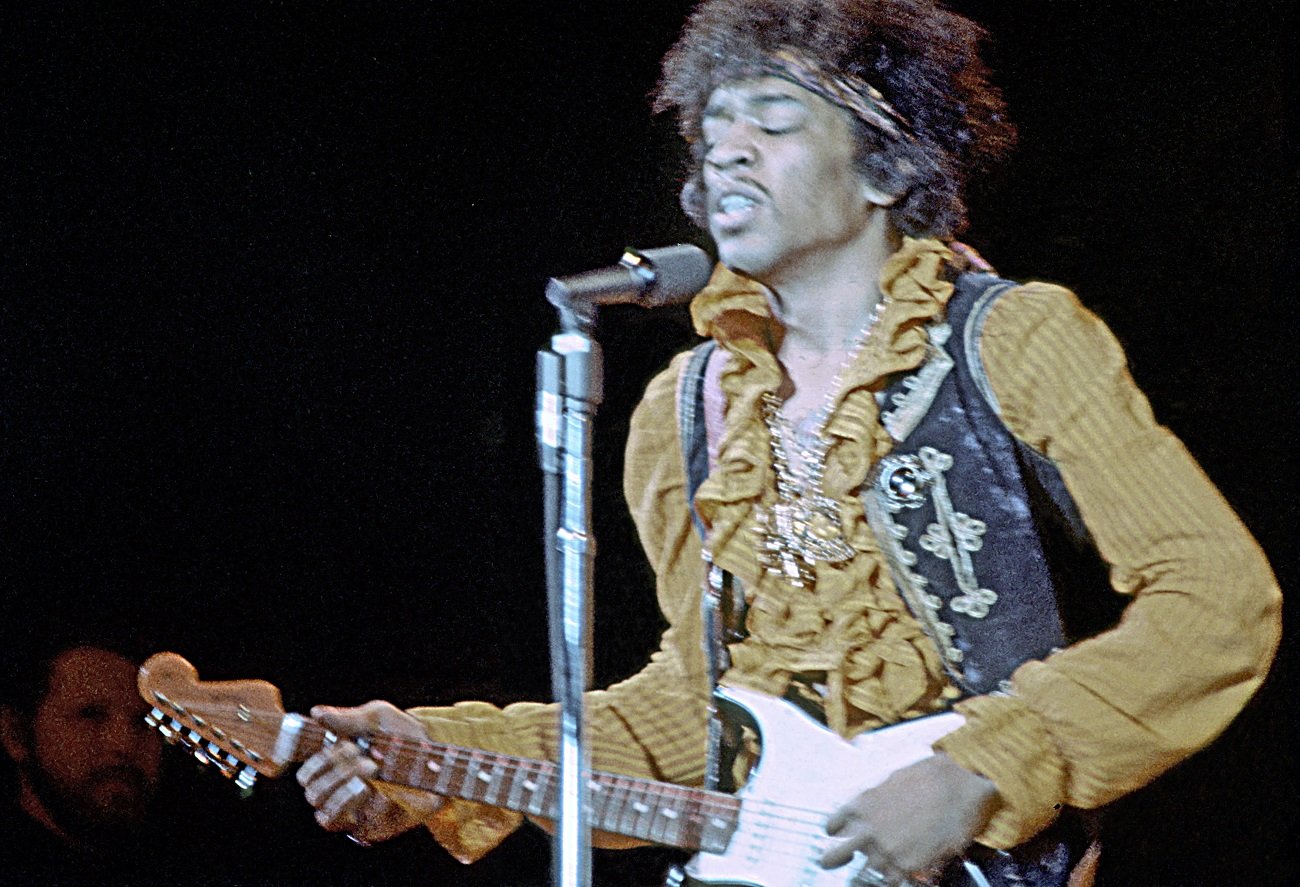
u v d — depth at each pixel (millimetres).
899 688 7922
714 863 8016
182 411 13414
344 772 8547
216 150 13289
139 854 12727
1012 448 7812
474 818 8969
